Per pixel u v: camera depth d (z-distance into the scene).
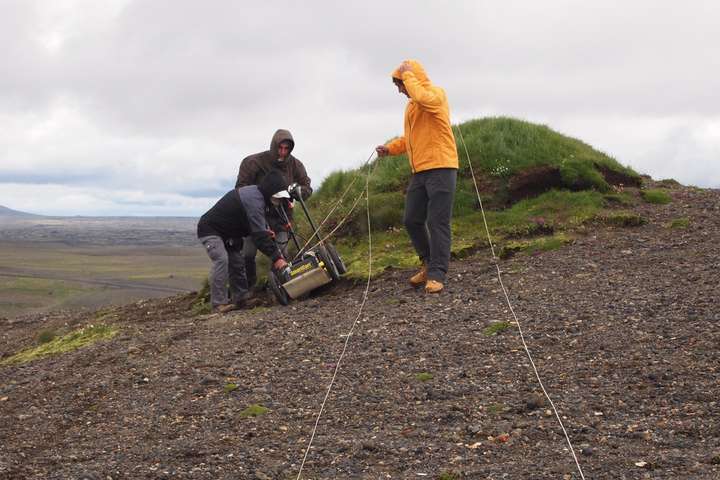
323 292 10.34
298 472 4.52
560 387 5.61
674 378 5.53
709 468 4.00
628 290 7.94
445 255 8.80
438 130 8.49
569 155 13.13
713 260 8.84
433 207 8.68
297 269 9.68
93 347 8.59
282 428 5.36
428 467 4.42
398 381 6.11
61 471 4.79
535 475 4.12
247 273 10.88
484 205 12.50
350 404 5.71
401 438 4.92
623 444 4.52
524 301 8.00
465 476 4.20
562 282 8.62
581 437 4.66
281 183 9.91
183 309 12.57
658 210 12.06
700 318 6.72
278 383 6.38
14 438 5.77
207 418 5.73
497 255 10.55
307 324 8.25
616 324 6.86
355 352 6.99
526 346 6.57
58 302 123.88
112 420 5.96
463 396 5.65
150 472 4.67
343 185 13.70
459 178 13.02
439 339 7.06
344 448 4.81
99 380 7.05
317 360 6.89
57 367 7.92
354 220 12.44
